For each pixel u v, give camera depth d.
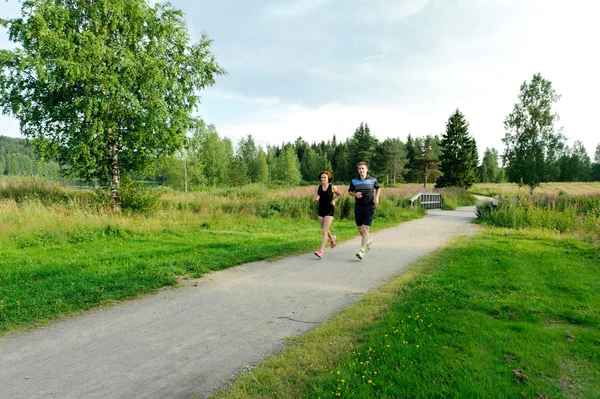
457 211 22.98
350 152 80.88
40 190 15.88
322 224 7.91
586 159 89.19
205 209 15.23
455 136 45.78
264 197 19.52
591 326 4.00
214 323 4.18
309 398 2.61
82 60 13.49
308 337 3.70
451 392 2.63
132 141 15.51
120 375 3.01
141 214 13.22
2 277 5.59
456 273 6.19
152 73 14.77
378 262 7.41
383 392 2.65
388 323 3.94
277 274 6.41
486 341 3.47
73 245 8.56
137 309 4.64
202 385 2.85
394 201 19.47
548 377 2.89
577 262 7.25
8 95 14.09
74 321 4.21
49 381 2.90
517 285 5.43
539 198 16.86
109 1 14.56
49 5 13.57
